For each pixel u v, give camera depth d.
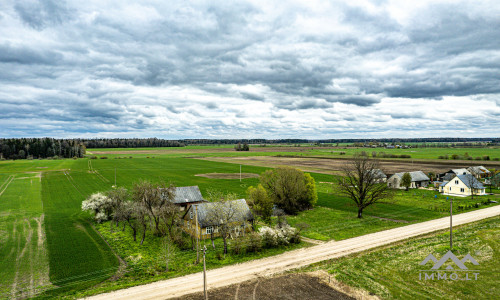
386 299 33.44
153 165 179.38
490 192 100.00
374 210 76.19
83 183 114.25
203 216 56.59
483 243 48.75
